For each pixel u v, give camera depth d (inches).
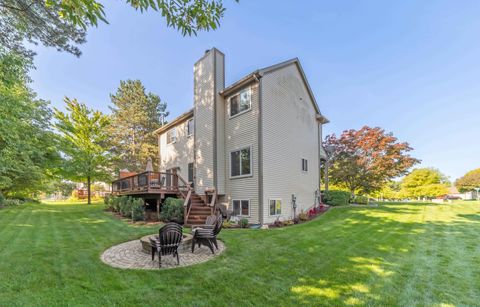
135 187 492.1
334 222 396.5
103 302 129.9
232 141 464.1
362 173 718.5
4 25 245.4
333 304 129.9
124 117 1024.2
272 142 434.0
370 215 459.8
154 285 152.9
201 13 131.8
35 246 234.7
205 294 141.2
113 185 655.1
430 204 684.7
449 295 140.6
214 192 425.1
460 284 155.3
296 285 153.5
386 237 286.0
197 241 231.3
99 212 530.3
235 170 453.1
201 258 210.2
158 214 427.5
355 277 165.9
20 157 532.7
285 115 478.3
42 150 623.2
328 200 619.2
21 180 653.9
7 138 375.2
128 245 255.1
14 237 271.1
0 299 130.1
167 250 194.7
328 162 753.0
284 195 451.5
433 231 319.9
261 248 238.8
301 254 219.0
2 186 615.5
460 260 201.9
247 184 425.4
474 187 1412.4
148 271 177.5
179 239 199.8
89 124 780.6
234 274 171.8
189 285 153.5
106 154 822.5
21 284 148.7
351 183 738.2
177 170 633.0
